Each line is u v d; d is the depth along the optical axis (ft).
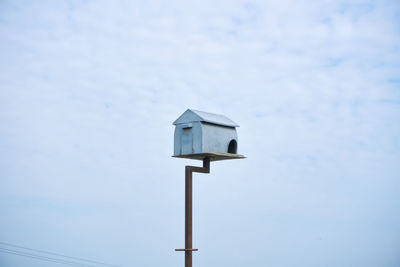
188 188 24.14
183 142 24.90
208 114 25.57
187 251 23.68
